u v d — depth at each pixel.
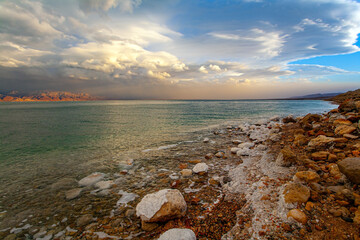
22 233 5.28
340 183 5.66
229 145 14.83
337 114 18.17
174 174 9.21
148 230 5.15
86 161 11.69
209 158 11.55
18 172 10.02
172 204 5.40
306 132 14.29
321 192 5.23
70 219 5.86
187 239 4.15
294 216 4.43
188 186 7.78
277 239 4.06
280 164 8.32
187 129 23.39
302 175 6.24
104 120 34.19
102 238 4.95
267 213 4.98
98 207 6.48
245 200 6.13
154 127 25.33
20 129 24.75
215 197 6.69
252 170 8.70
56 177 9.27
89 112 56.16
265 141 14.48
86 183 8.43
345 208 4.42
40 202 6.90
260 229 4.48
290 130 17.47
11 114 50.00
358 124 10.55
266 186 6.52
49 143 16.86
